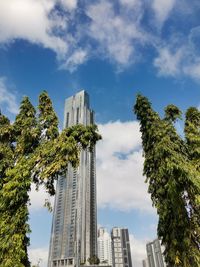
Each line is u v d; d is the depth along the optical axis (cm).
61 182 14462
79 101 17900
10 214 1284
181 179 1373
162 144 1534
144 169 1722
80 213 13212
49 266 11631
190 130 1792
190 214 1423
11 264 1151
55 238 12644
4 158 1537
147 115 1789
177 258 1315
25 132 1570
